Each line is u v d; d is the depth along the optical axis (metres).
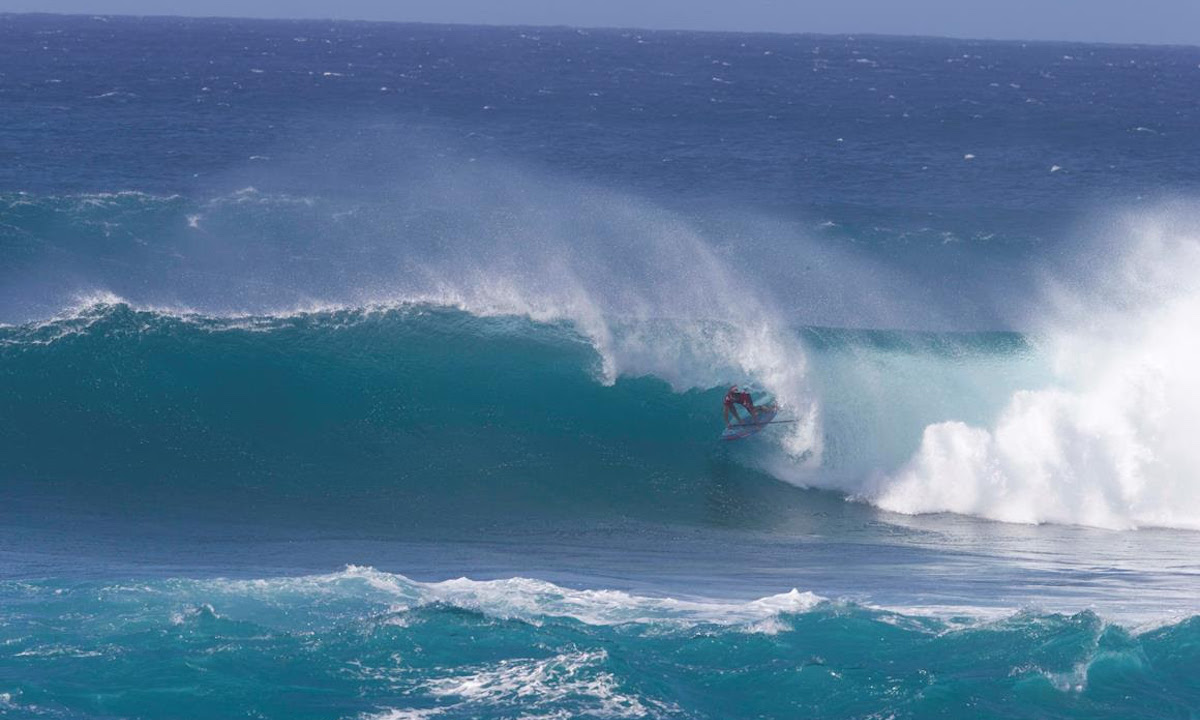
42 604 45.91
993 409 74.62
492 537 63.09
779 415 76.56
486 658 41.72
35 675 39.59
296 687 39.50
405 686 39.84
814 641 44.06
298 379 77.25
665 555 60.78
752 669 41.66
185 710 37.91
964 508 71.12
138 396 74.44
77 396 73.75
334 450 72.81
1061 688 40.31
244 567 55.22
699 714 38.50
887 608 49.09
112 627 43.75
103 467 68.69
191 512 64.19
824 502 71.69
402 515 65.81
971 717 38.59
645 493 71.00
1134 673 41.38
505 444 74.81
